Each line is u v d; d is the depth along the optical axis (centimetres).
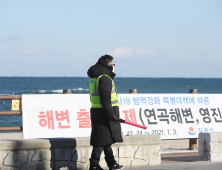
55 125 1436
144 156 1172
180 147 1964
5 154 976
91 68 985
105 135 973
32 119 1399
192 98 1736
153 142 1184
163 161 1320
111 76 991
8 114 1354
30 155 1007
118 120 961
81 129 1480
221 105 1802
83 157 1085
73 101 1488
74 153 1072
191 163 1236
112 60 994
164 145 2055
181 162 1278
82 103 1502
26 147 998
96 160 992
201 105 1750
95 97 978
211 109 1767
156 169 1108
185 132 1677
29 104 1403
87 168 1090
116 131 984
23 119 1380
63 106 1466
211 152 1275
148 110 1623
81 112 1494
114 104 982
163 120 1641
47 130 1420
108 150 1010
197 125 1711
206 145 1290
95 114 980
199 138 1316
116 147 1131
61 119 1452
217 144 1287
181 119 1681
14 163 984
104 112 964
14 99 1387
